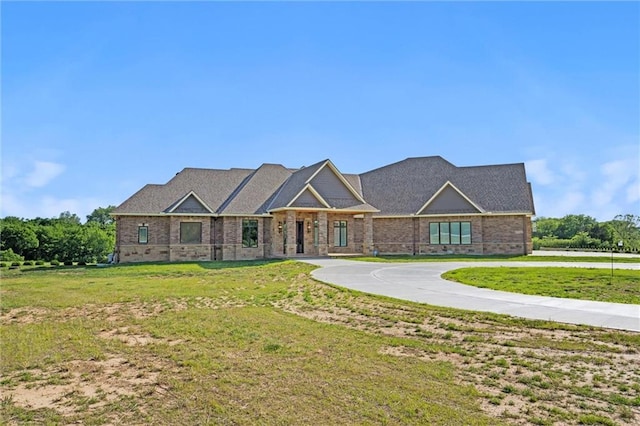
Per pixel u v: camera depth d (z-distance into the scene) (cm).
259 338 1062
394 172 4475
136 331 1179
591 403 653
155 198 3756
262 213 3747
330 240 3875
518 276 2012
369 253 3744
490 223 3872
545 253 4322
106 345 1044
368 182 4475
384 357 892
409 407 650
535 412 628
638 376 749
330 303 1497
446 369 813
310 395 704
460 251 3891
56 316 1408
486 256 3656
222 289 1889
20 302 1650
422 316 1234
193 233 3697
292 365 853
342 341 1021
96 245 5144
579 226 8219
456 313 1231
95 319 1348
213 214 3703
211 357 920
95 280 2344
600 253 4362
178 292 1811
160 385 773
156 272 2686
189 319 1301
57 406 694
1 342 1083
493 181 4097
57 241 5278
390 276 2095
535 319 1127
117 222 3622
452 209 3906
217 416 639
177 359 916
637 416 608
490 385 732
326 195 3662
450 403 663
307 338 1054
